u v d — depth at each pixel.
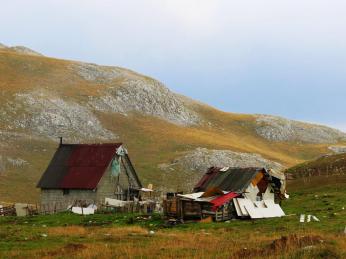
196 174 148.38
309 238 32.44
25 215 72.69
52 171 83.62
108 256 30.19
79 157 85.25
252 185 68.44
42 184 81.75
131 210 74.12
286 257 26.69
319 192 85.00
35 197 113.25
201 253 29.73
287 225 49.94
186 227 53.53
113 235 43.16
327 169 108.06
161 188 132.50
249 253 28.89
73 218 63.81
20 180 125.12
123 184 85.25
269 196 70.12
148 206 75.88
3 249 35.53
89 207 75.19
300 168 119.69
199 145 184.75
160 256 29.75
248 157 171.00
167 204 61.81
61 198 81.25
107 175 82.31
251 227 50.97
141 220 60.53
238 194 65.12
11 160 137.12
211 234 44.66
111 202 75.50
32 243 38.41
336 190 84.31
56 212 75.38
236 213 62.47
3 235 42.75
